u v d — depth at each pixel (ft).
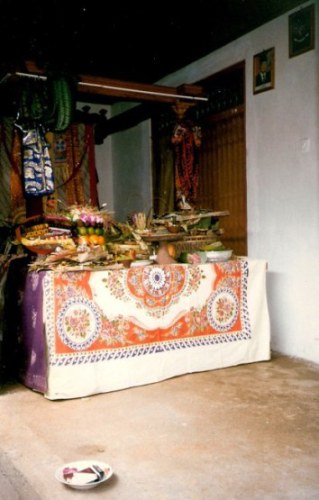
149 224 16.55
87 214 15.15
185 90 18.03
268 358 16.30
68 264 13.65
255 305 16.14
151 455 9.93
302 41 15.90
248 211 18.37
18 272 14.89
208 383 14.20
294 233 16.58
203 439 10.60
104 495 8.51
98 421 11.71
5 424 11.62
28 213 17.81
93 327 13.62
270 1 15.58
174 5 15.57
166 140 22.43
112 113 26.07
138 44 18.53
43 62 15.87
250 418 11.64
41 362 13.44
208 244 16.72
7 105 18.33
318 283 15.85
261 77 17.46
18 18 16.02
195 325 15.15
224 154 19.48
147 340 14.35
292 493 8.45
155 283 14.47
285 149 16.72
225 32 17.79
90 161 22.56
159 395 13.35
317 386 13.76
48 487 8.79
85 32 17.28
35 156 16.57
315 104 15.61
